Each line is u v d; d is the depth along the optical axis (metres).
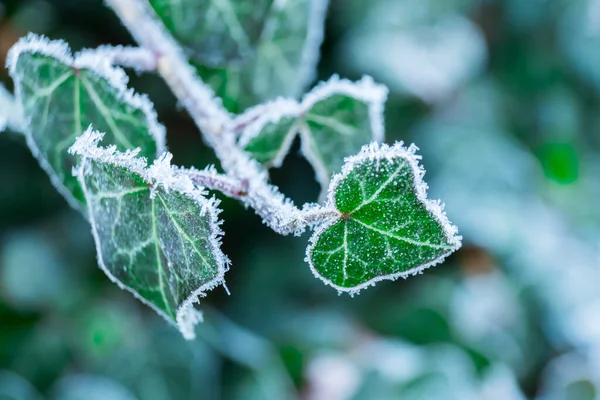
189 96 0.28
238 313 0.65
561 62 0.74
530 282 0.70
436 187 0.69
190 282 0.23
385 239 0.23
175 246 0.23
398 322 0.66
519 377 0.68
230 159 0.27
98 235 0.25
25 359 0.58
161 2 0.30
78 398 0.55
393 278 0.24
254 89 0.32
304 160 0.64
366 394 0.58
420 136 0.70
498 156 0.70
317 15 0.32
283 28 0.32
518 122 0.75
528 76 0.75
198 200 0.22
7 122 0.29
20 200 0.63
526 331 0.69
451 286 0.68
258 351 0.60
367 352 0.62
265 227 0.67
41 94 0.28
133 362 0.58
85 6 0.60
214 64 0.31
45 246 0.62
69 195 0.29
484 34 0.74
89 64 0.27
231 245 0.67
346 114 0.30
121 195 0.24
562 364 0.69
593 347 0.68
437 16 0.68
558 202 0.73
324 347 0.62
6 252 0.61
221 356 0.60
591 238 0.72
